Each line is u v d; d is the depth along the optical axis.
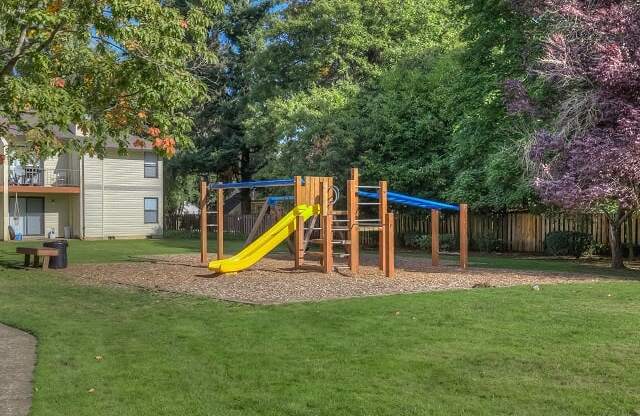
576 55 14.80
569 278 13.77
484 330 7.72
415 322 8.30
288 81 36.06
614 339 7.14
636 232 20.89
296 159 28.64
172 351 6.98
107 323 8.69
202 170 44.19
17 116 12.79
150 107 12.30
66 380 5.92
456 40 29.62
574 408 4.98
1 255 22.27
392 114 27.03
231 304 10.23
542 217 23.58
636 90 14.33
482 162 23.03
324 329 7.98
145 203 37.03
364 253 23.97
